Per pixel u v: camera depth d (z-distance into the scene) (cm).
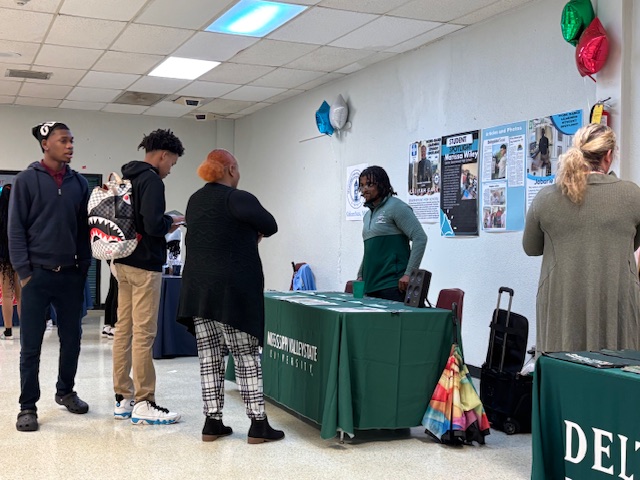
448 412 379
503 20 577
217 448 373
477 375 603
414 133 695
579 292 302
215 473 333
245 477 328
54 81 863
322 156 878
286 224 981
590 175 303
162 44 683
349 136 814
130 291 424
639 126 455
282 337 442
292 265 938
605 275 299
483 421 386
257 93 930
